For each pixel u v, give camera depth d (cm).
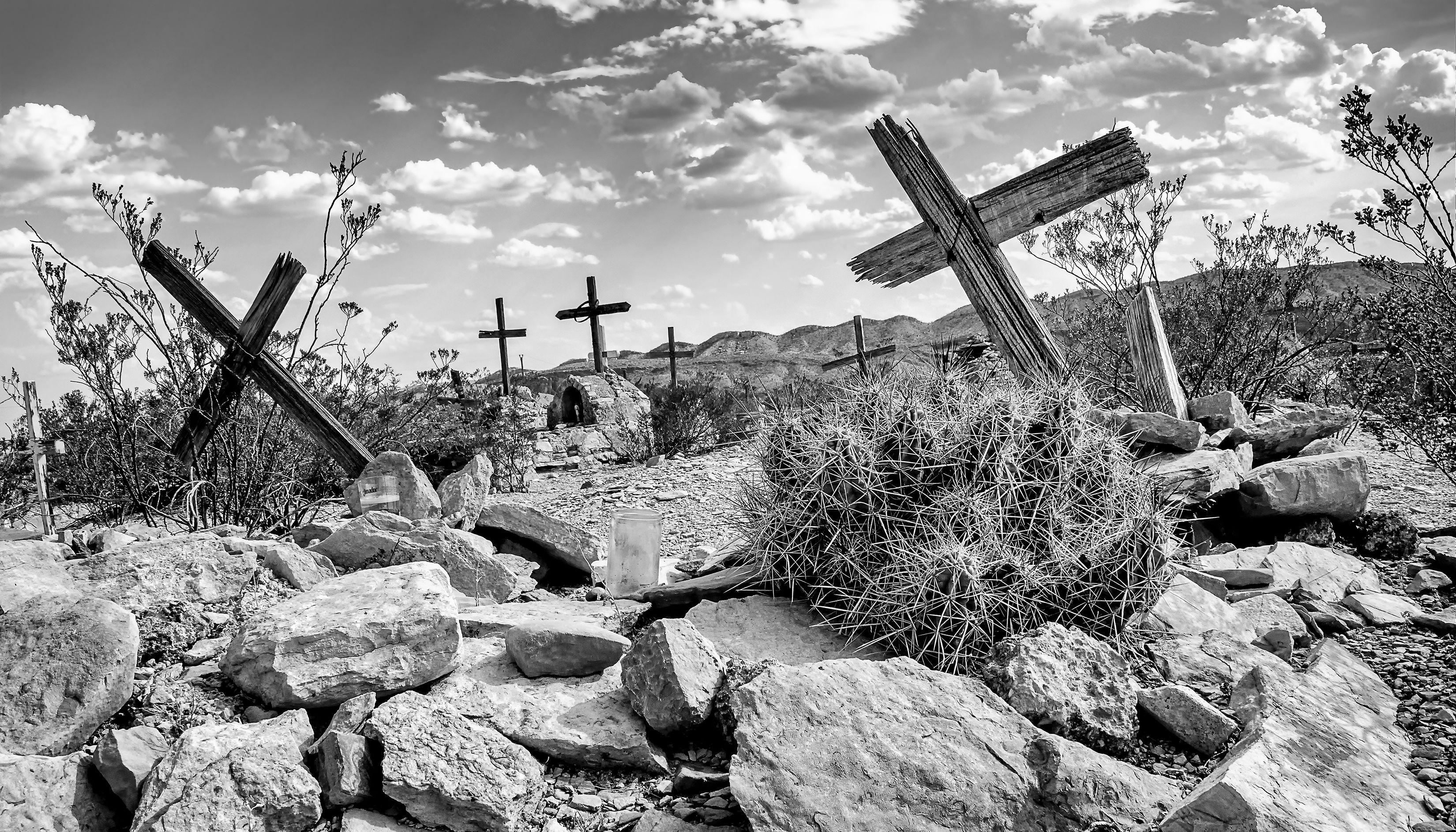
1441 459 600
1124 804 298
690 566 555
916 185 646
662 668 350
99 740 339
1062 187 618
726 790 327
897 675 346
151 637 403
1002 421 410
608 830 313
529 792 320
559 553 577
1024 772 305
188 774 303
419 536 532
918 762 308
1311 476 534
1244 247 905
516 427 1170
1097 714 341
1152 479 458
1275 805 278
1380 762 322
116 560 443
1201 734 343
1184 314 902
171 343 739
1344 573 487
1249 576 473
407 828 307
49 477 786
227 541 473
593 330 1806
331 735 321
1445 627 423
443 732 325
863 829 289
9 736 326
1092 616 401
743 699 332
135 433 725
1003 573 392
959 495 397
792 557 432
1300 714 342
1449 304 607
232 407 706
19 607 367
